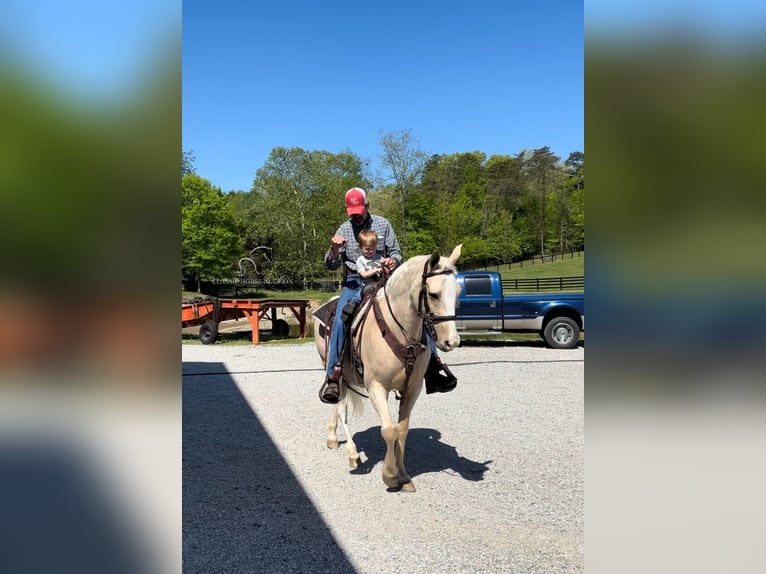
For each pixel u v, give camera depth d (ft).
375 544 10.68
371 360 12.78
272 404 23.48
